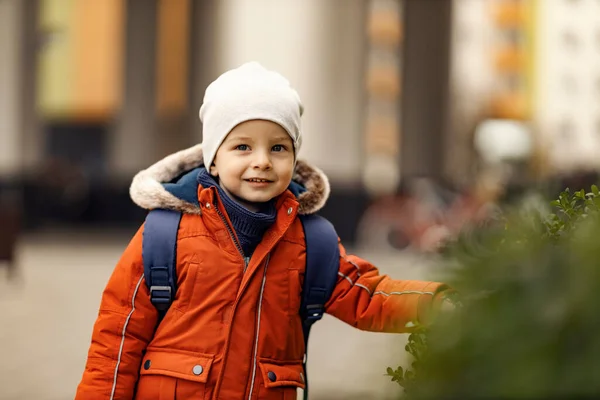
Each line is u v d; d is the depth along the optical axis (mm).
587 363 1438
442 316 1777
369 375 2025
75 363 8148
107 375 3035
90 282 15055
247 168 3012
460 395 1603
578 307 1484
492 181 18922
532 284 1589
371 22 23938
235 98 3021
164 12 29219
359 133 23328
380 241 20219
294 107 3078
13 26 30953
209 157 3105
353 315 3154
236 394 2967
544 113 45469
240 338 2994
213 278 3021
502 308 1592
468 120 41875
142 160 30328
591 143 45562
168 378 2986
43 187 26422
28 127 31484
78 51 33094
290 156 3086
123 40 30672
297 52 23203
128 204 26547
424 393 1681
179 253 3045
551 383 1455
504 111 44438
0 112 30875
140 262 3080
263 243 3059
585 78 45906
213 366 2977
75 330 10109
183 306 3033
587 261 1544
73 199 26422
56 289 14039
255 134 3012
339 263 3207
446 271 1827
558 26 45656
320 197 3221
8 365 7996
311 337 9656
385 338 2422
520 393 1480
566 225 2205
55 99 33469
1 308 11852
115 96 31594
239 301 3012
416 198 20094
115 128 31141
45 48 31562
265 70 3154
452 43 28578
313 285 3152
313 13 23172
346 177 22859
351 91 23219
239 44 23812
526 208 2303
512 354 1515
